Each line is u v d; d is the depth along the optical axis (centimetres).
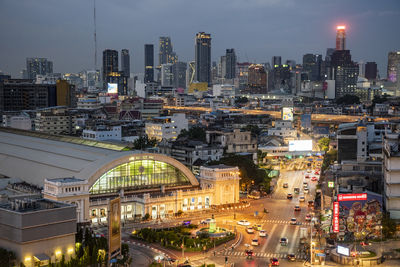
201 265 14775
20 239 13312
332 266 15000
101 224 19362
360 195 18388
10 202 14925
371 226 18250
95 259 13975
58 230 14012
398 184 19038
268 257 15962
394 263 15262
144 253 16238
